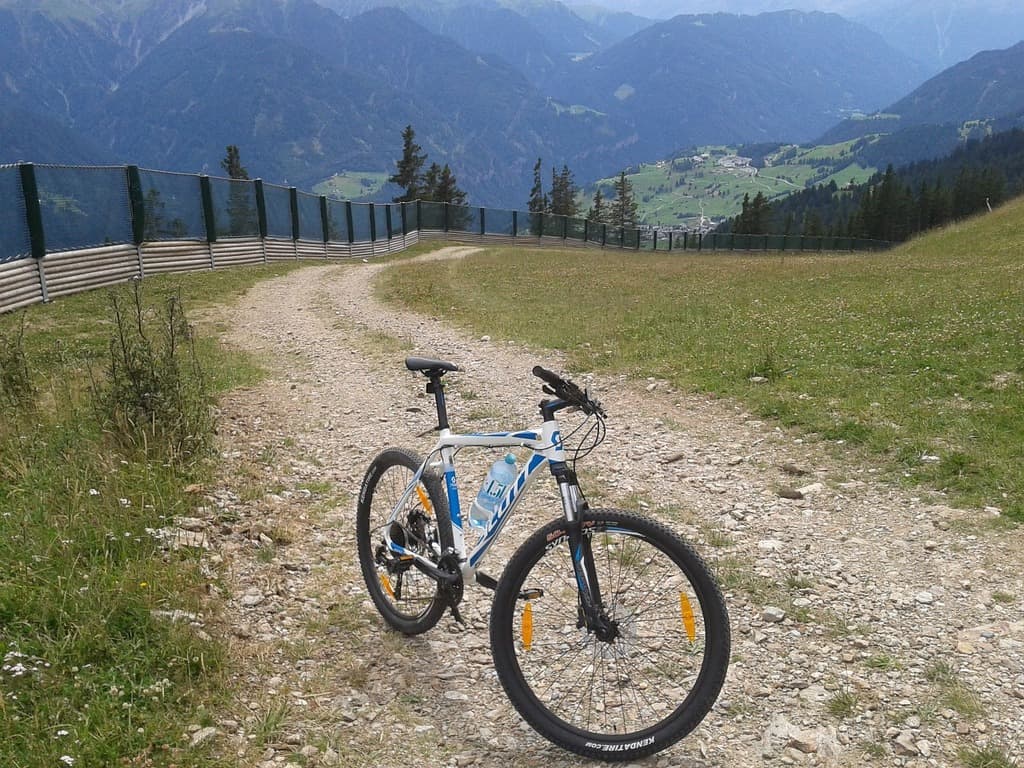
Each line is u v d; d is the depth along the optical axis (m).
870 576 5.04
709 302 17.55
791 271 25.17
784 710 3.70
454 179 96.00
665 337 13.08
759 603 4.71
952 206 142.12
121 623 3.90
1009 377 8.97
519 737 3.54
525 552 3.39
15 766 2.95
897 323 12.84
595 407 3.50
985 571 5.00
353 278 24.75
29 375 8.00
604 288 21.59
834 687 3.86
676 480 6.92
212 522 5.51
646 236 79.81
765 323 13.85
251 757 3.25
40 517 4.92
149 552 4.74
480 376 11.10
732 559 5.30
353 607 4.68
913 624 4.45
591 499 6.48
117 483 5.50
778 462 7.21
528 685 3.40
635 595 3.37
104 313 14.49
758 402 8.93
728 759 3.37
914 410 8.07
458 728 3.60
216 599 4.47
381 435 8.43
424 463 4.19
